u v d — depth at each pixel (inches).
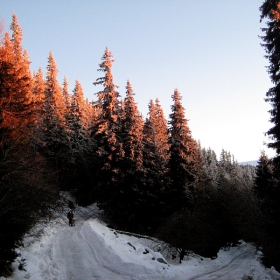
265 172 1348.4
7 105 475.2
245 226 1051.9
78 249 646.5
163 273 540.4
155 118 1798.7
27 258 516.7
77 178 1354.6
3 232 413.7
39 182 414.9
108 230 929.5
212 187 1252.5
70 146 1273.4
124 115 1155.3
